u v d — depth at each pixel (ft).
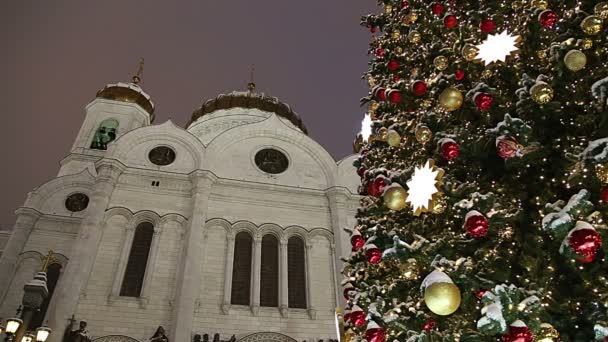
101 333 82.38
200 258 94.07
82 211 120.98
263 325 89.35
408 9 27.71
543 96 14.98
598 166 12.66
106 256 92.22
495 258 15.49
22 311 65.62
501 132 15.25
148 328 84.74
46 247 111.96
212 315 88.43
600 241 11.80
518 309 12.55
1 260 106.42
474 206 15.34
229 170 111.65
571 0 17.38
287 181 113.39
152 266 92.07
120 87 156.87
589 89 15.31
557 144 15.92
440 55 21.30
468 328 14.62
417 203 17.66
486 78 19.13
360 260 25.12
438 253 16.51
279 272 97.55
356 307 22.17
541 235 15.05
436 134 18.66
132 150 109.81
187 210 102.27
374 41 32.94
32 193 120.16
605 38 15.06
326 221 108.06
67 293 83.82
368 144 29.45
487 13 20.24
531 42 17.67
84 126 144.97
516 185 17.24
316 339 89.61
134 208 99.91
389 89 24.29
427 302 13.97
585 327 13.58
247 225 102.53
